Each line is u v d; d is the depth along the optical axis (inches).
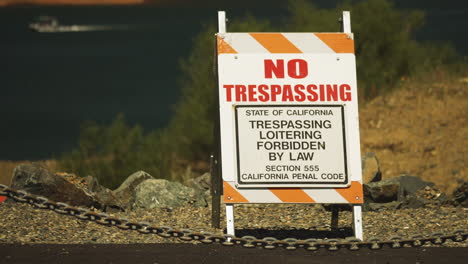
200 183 899.4
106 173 1334.9
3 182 1519.4
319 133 598.2
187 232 550.6
